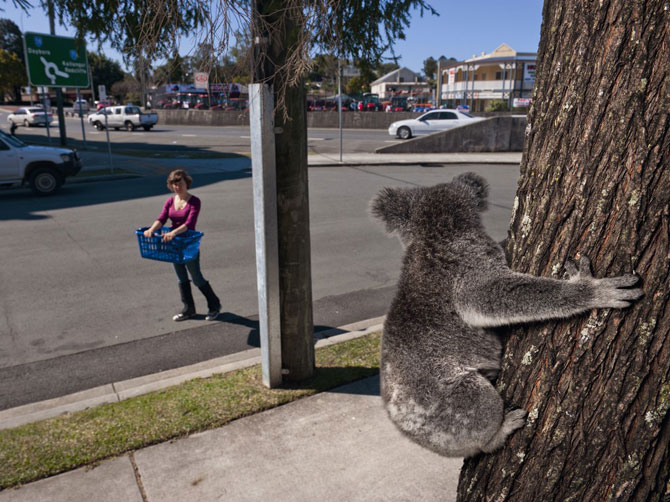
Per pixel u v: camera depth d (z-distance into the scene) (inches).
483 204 94.3
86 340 218.1
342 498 123.2
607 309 65.7
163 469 132.6
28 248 347.9
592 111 64.4
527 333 75.8
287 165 157.2
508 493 78.0
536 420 74.0
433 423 82.5
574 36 66.2
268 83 146.4
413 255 88.7
